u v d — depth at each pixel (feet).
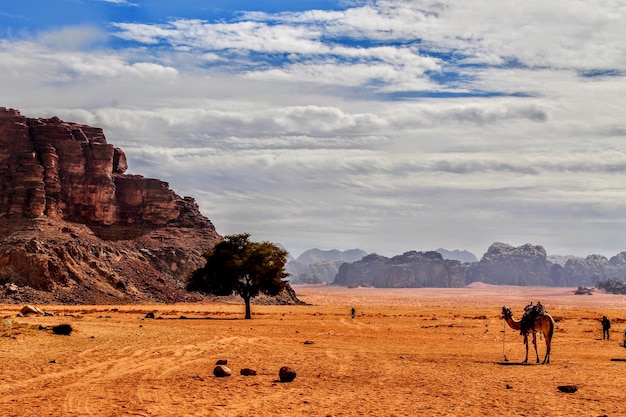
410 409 64.34
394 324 220.23
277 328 190.39
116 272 511.81
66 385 76.74
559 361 107.14
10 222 516.32
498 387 78.13
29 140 567.18
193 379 82.43
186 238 622.95
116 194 622.13
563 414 62.28
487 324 221.87
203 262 585.63
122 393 71.51
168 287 524.52
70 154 586.45
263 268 274.16
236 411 62.64
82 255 491.72
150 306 418.31
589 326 211.82
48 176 561.02
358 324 219.20
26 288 431.84
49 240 489.67
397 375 88.43
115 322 205.26
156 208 631.97
